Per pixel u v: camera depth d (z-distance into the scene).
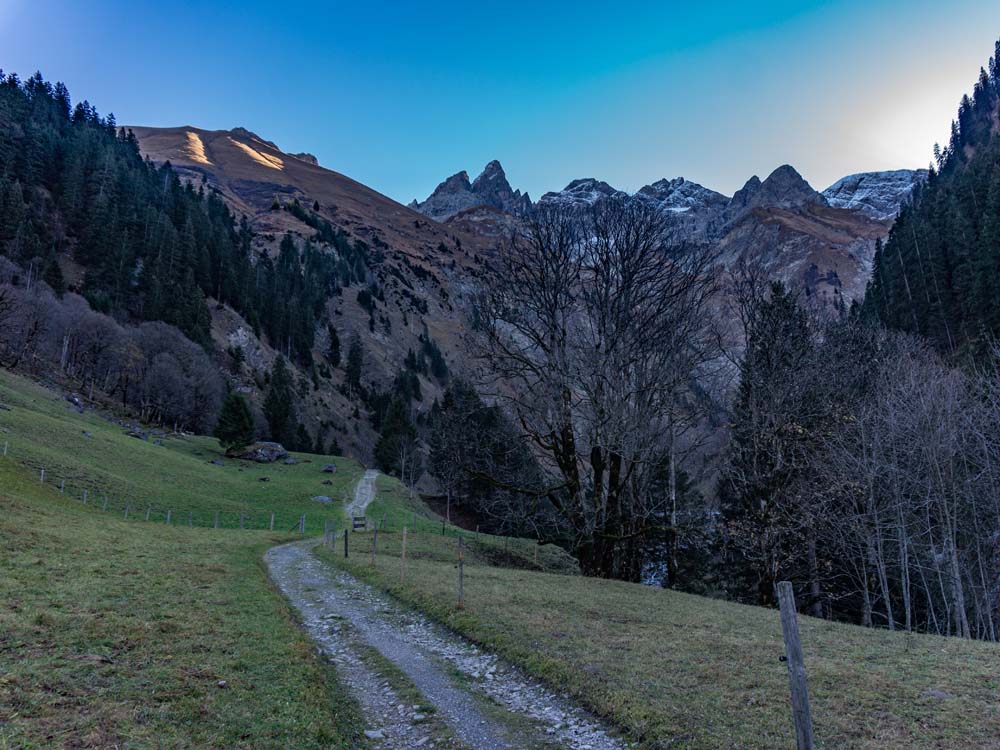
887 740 9.52
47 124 199.50
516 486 35.69
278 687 11.20
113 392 110.44
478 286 33.66
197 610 16.30
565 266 30.41
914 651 15.37
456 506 81.75
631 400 31.58
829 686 12.15
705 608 21.48
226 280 184.75
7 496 33.00
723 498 41.00
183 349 120.50
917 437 30.80
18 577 17.44
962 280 95.62
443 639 16.80
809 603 33.97
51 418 65.81
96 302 129.75
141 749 7.98
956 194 136.12
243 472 81.00
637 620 18.31
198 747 8.38
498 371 31.39
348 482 84.94
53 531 26.42
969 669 13.39
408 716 11.40
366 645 16.03
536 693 12.64
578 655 14.20
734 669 13.24
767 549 30.19
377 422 184.12
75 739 7.97
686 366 30.59
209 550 30.53
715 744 9.53
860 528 31.62
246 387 147.00
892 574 36.88
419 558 35.81
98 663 11.12
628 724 10.62
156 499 52.12
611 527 31.25
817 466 30.78
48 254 141.50
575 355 30.69
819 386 31.98
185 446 90.94
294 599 21.86
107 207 162.88
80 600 15.75
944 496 31.50
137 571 21.00
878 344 40.41
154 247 161.62
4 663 10.49
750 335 32.91
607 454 31.09
